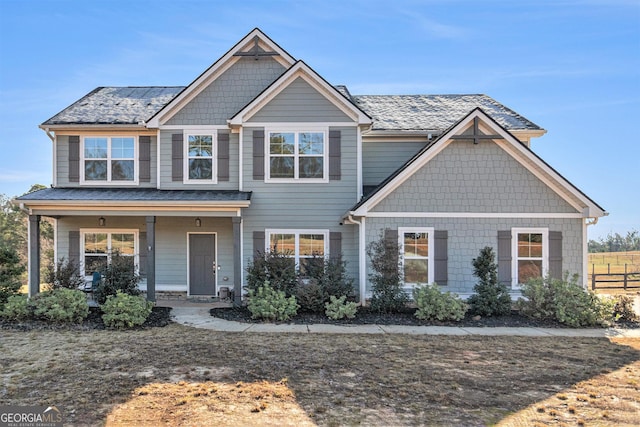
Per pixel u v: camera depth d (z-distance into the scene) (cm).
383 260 1177
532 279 1165
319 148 1379
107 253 1477
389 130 1443
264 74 1455
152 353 775
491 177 1257
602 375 668
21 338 897
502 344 872
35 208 1256
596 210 1217
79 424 473
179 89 1784
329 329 1006
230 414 503
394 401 550
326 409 521
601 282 2269
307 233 1369
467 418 499
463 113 1589
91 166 1475
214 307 1286
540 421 493
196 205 1268
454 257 1253
